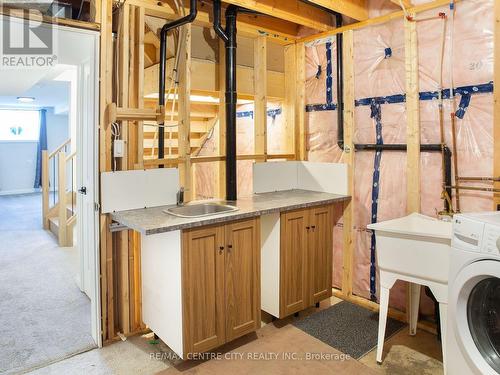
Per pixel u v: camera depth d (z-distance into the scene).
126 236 2.70
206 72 3.21
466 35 2.58
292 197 3.23
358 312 3.17
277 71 3.73
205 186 4.71
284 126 3.83
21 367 2.37
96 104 2.49
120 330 2.78
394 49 3.00
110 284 2.64
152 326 2.65
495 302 1.89
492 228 1.78
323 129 3.58
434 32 2.74
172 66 2.98
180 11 2.79
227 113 3.05
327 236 3.22
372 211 3.25
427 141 2.84
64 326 2.91
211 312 2.44
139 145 2.67
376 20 3.07
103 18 2.46
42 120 10.41
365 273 3.34
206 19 3.01
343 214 3.45
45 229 6.00
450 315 2.00
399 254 2.35
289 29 3.62
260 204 2.88
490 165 2.52
